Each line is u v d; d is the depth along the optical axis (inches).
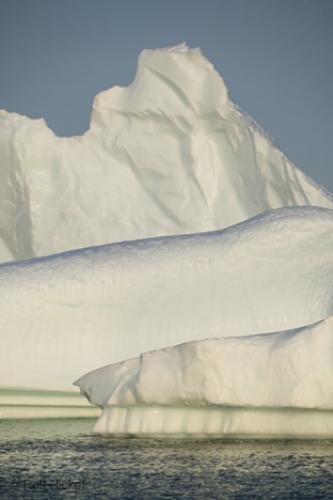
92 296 2219.5
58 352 2194.9
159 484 1510.8
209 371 1710.1
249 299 2198.6
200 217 2881.4
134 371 1878.7
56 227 2881.4
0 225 2982.3
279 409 1734.7
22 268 2303.2
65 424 2106.3
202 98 2834.6
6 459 1690.5
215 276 2223.2
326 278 2209.6
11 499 1439.5
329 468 1595.7
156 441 1811.0
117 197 2898.6
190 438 1808.6
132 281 2230.6
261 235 2246.6
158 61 2837.1
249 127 2824.8
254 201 2903.5
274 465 1609.3
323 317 2166.6
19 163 2878.9
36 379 2178.9
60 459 1685.5
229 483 1514.5
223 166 2908.5
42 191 2883.9
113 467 1620.3
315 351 1695.4
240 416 1766.7
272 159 2834.6
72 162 2896.2
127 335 2196.1
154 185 2920.8
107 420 1871.3
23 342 2201.0
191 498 1433.3
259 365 1711.4
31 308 2217.0
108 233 2881.4
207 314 2193.7
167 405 1798.7
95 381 1966.0
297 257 2229.3
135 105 2871.6
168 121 2874.0
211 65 2824.8
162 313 2202.3
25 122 2893.7
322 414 1739.7
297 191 2861.7
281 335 1743.4
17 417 2181.3
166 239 2338.8
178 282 2223.2
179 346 1747.0
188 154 2891.2
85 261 2290.8
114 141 2906.0
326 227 2255.2
